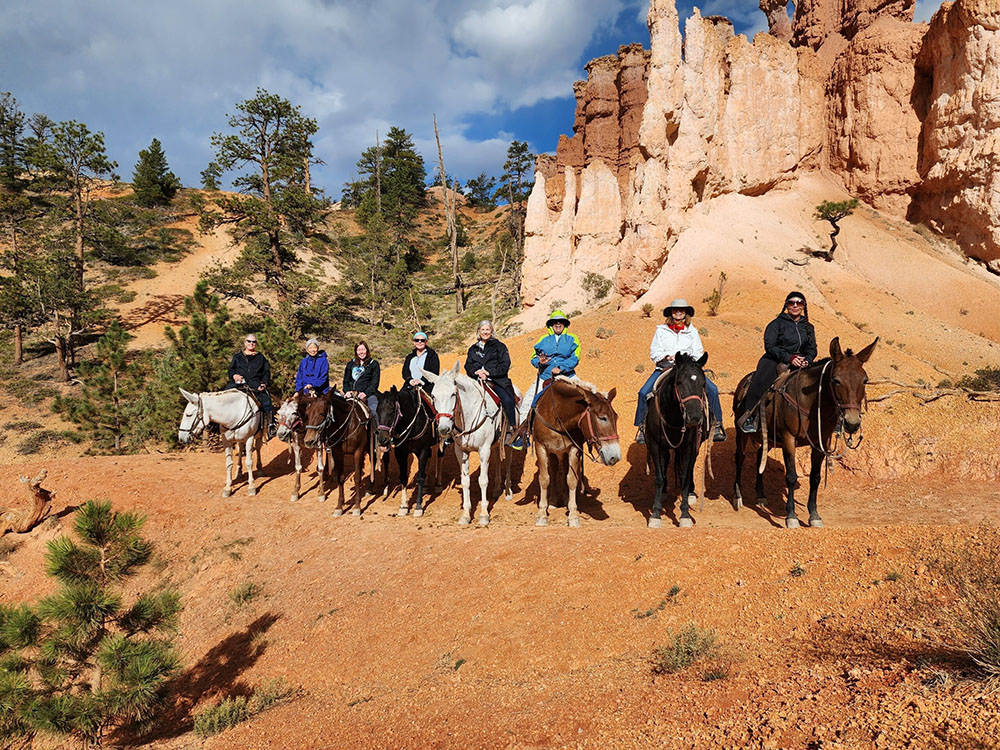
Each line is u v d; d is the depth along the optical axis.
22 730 6.81
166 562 12.17
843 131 65.38
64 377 43.72
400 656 7.04
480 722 5.01
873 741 3.15
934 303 50.88
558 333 10.70
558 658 5.82
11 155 71.94
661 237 49.25
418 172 109.25
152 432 24.95
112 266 61.62
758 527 9.11
